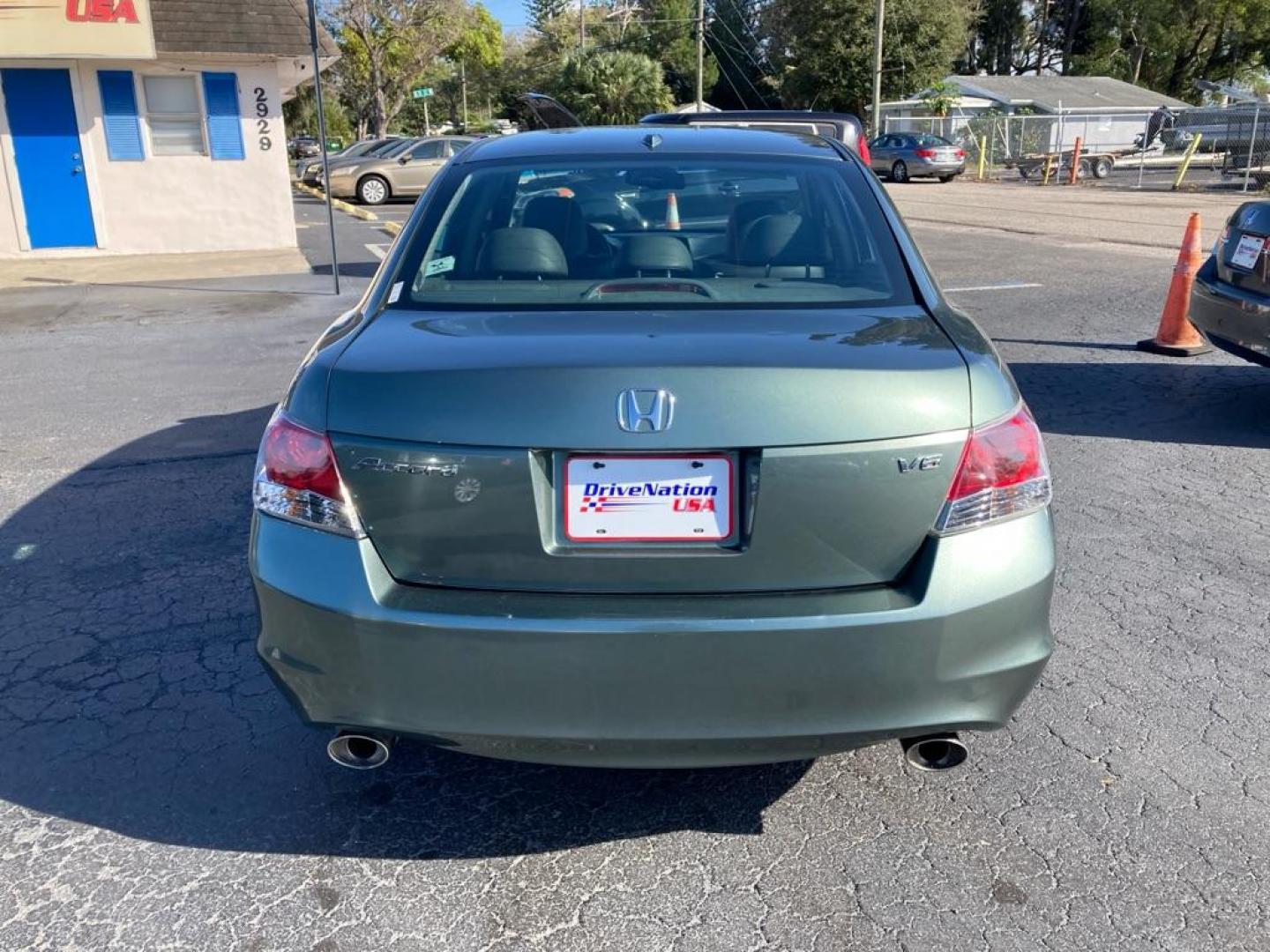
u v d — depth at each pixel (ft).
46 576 14.10
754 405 7.36
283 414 8.06
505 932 8.00
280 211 51.67
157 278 42.34
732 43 211.82
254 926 8.05
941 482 7.58
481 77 263.29
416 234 10.23
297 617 7.77
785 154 11.23
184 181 50.26
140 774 9.89
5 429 21.13
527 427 7.38
